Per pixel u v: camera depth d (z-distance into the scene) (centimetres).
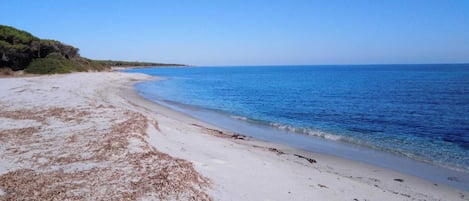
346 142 1509
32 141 1049
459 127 1836
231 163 948
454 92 3819
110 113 1534
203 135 1434
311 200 719
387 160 1215
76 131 1174
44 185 681
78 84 3625
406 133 1705
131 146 967
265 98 3481
